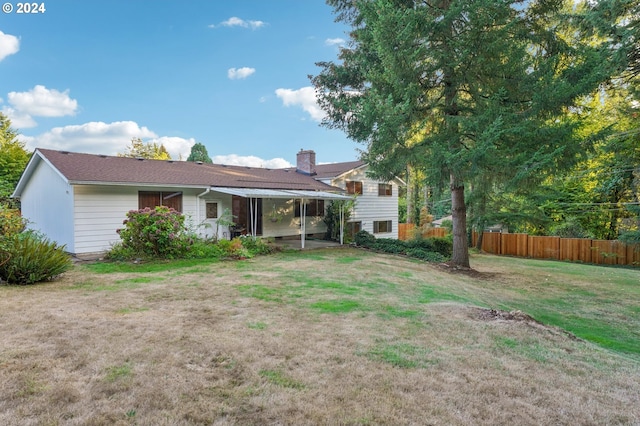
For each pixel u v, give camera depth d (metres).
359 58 12.70
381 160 10.79
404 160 10.49
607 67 10.89
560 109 9.68
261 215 16.55
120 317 4.88
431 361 3.70
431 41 9.96
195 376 3.18
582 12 12.92
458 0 9.38
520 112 9.77
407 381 3.23
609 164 15.82
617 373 3.67
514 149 9.74
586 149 9.79
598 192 17.66
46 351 3.60
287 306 5.73
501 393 3.08
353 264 10.90
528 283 10.97
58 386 2.91
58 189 11.61
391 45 9.58
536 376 3.46
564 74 9.64
